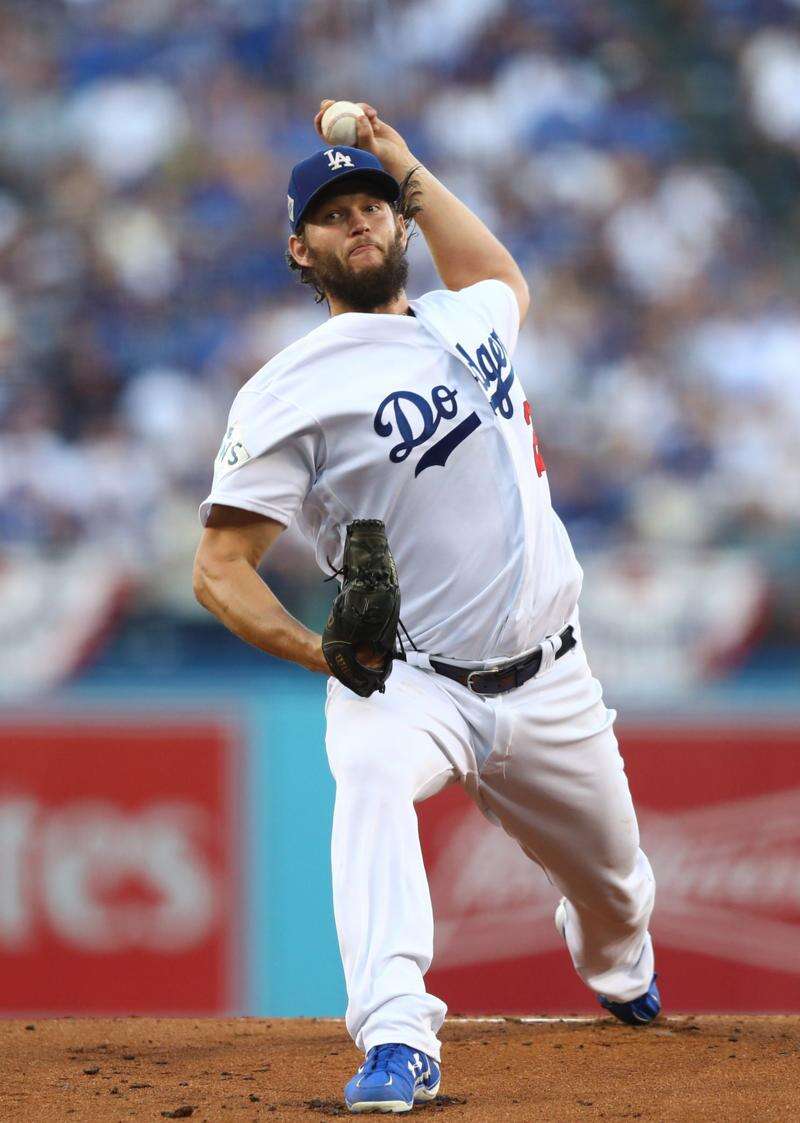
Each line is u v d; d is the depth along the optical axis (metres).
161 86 42.81
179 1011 23.66
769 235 43.66
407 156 13.37
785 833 24.19
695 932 23.98
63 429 36.53
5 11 43.59
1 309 38.62
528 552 11.26
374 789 10.46
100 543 33.97
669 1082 10.84
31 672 29.81
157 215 40.59
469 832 24.03
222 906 23.88
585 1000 23.66
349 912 10.14
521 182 42.88
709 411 38.84
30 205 40.75
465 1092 10.56
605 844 11.95
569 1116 9.60
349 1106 9.64
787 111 45.81
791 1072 11.13
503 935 23.78
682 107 45.38
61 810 24.05
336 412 10.98
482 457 11.33
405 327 11.40
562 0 46.22
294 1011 23.66
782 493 37.28
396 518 11.23
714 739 24.38
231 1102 10.28
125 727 24.19
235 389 37.88
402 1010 9.79
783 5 47.78
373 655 10.11
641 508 36.19
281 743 24.25
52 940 23.84
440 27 45.03
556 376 38.66
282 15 44.34
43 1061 12.26
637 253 41.94
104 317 38.75
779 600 30.16
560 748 11.46
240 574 10.84
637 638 29.95
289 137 42.59
